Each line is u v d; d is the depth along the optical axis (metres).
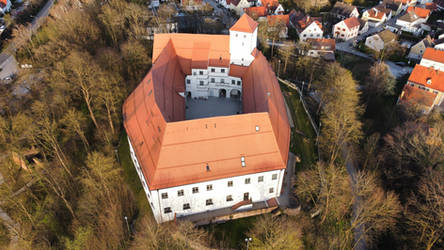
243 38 82.12
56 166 64.50
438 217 52.22
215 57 86.38
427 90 97.88
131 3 120.81
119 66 88.75
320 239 56.81
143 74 89.44
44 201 61.78
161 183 51.62
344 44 139.00
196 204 56.06
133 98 70.44
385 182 68.94
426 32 144.62
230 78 87.81
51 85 74.81
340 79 87.06
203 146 53.97
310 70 109.12
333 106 81.19
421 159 65.94
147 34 112.12
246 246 52.88
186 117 83.12
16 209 60.78
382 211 55.88
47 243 56.09
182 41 86.56
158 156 52.75
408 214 58.47
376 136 78.00
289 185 63.06
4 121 66.50
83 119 71.62
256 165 54.81
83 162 68.19
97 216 57.06
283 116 67.69
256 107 67.75
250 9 151.38
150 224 54.44
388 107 95.00
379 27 155.50
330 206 58.78
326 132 75.50
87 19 104.19
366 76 108.44
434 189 55.25
